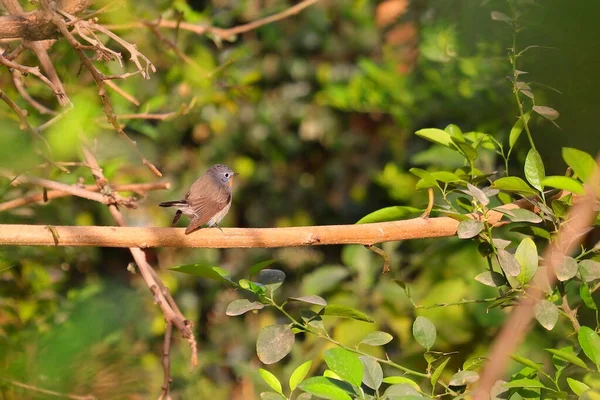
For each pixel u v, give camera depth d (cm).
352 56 1634
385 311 1162
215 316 1625
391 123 1580
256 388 1406
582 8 517
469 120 1187
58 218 1269
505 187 677
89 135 862
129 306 873
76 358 513
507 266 639
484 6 759
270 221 1716
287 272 1628
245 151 1716
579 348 691
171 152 1670
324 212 1708
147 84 1348
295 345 1316
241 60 1634
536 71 645
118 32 1193
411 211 729
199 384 1439
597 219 669
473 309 1066
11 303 991
